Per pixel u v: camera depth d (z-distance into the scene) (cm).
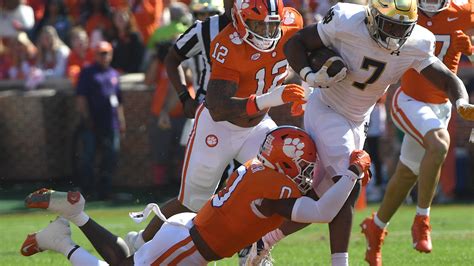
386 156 3562
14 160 3909
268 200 1478
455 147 3531
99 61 3484
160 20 3900
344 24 1586
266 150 1492
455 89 1602
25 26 4019
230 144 1803
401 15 1540
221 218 1493
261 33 1678
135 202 3475
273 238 1708
